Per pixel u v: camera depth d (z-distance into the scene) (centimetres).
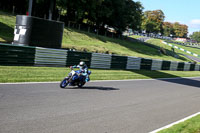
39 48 1302
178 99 945
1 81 795
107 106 674
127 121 557
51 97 685
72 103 652
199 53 6694
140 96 900
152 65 2270
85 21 5481
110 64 1792
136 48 4400
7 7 3728
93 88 931
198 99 1006
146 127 531
